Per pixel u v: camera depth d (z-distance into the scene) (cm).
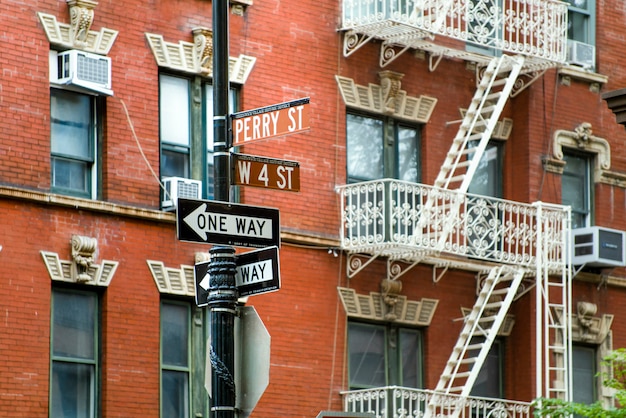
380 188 3797
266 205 3750
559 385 4256
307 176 3831
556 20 4275
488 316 4188
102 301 3444
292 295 3759
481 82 4181
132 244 3488
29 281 3306
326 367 3797
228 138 2473
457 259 4047
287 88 3822
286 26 3847
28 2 3384
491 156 4319
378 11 3978
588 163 4531
